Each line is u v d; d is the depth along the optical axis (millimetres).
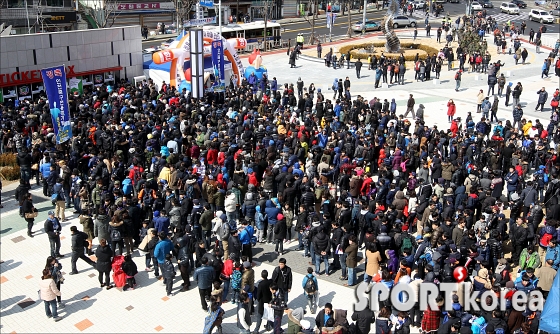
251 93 31828
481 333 11773
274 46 59156
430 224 15711
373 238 14766
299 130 24406
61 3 56875
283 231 17000
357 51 53562
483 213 17312
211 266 14188
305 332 11828
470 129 25703
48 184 20641
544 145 22656
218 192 18719
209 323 12648
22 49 32688
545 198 19312
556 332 10898
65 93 23391
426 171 20469
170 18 69750
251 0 78062
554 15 75625
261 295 13289
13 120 25625
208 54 37844
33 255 17234
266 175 20031
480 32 57094
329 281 15703
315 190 18797
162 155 21094
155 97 31547
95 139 23422
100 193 18531
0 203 21062
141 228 17562
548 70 41688
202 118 26453
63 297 14977
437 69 42344
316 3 73812
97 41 36656
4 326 13680
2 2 51938
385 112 27859
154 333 13445
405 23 70875
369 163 23094
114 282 15648
